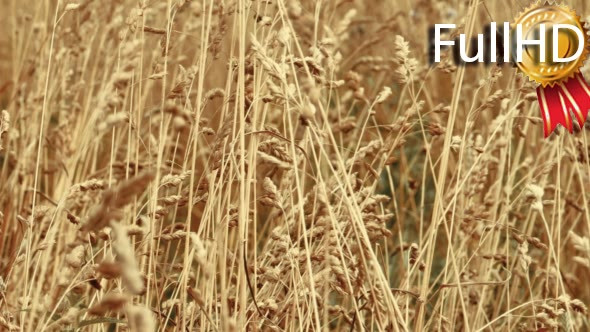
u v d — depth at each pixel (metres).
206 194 2.46
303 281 2.37
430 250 2.44
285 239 2.35
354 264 2.34
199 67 2.41
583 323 3.17
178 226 2.55
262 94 2.71
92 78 3.48
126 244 1.33
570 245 3.47
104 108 2.46
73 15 3.59
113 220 1.38
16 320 2.66
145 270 2.65
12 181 3.21
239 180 2.30
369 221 2.56
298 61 2.32
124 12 4.04
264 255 2.67
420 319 2.43
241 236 2.16
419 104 2.72
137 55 2.84
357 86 2.58
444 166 2.48
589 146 3.23
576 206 3.05
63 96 3.53
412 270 2.56
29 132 3.41
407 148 4.02
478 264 3.05
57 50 3.61
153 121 3.39
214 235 2.36
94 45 4.02
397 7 4.98
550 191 3.51
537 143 3.61
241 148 2.17
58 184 3.39
